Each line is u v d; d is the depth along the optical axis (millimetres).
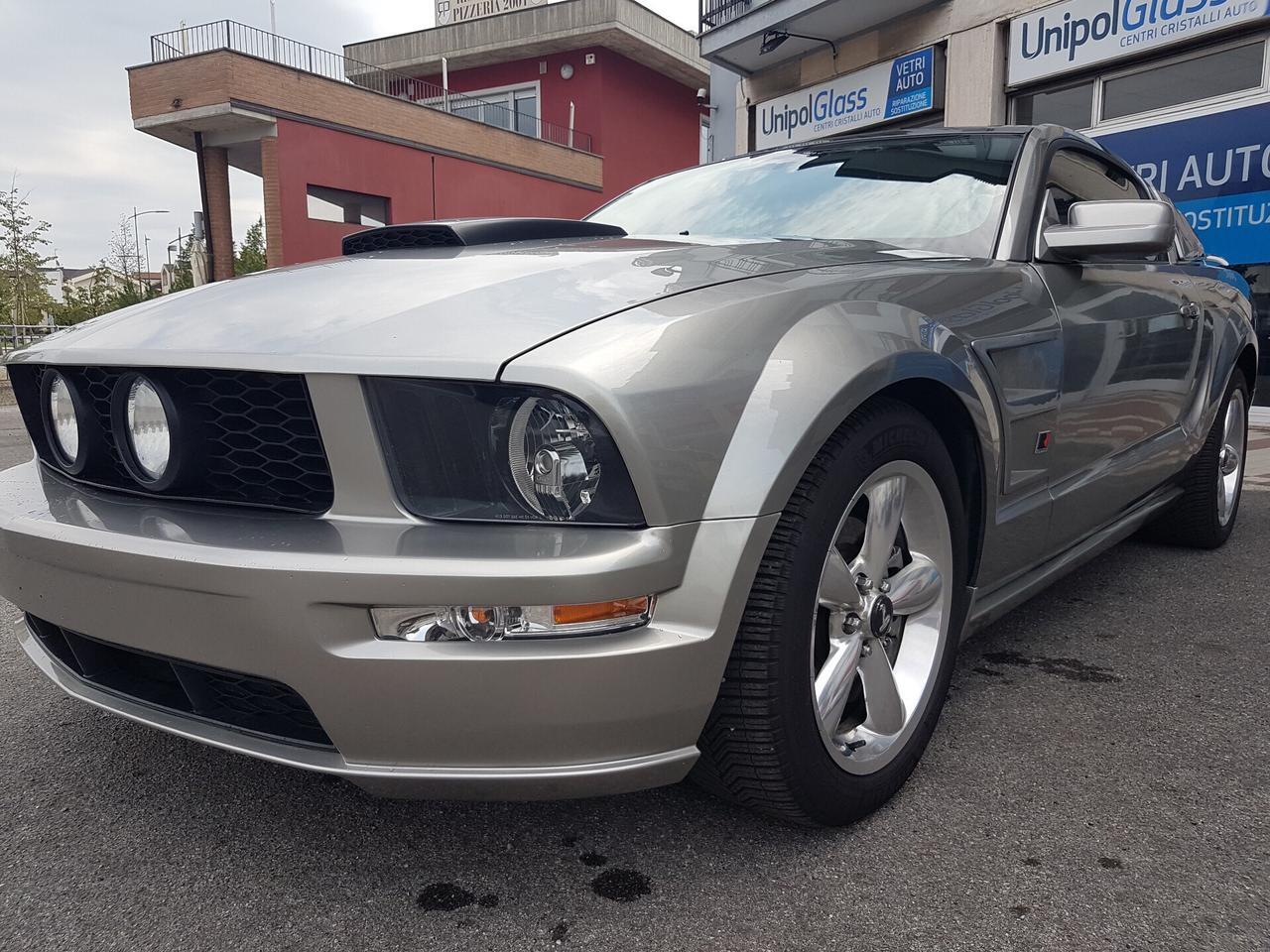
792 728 1445
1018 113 9539
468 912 1409
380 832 1635
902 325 1615
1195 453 3113
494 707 1256
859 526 1636
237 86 16609
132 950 1330
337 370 1284
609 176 24109
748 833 1618
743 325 1422
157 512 1462
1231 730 2006
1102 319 2303
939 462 1721
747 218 2479
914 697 1739
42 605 1524
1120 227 2061
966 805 1702
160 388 1428
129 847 1595
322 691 1275
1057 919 1374
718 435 1338
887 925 1367
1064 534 2283
